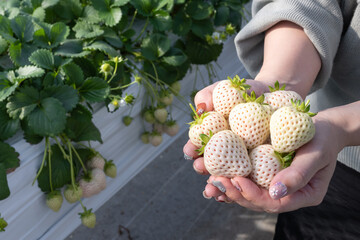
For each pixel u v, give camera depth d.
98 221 0.91
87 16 0.70
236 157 0.37
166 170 1.03
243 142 0.39
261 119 0.38
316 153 0.35
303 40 0.46
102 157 0.65
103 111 0.66
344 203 0.59
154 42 0.73
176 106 0.86
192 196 0.97
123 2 0.69
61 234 0.66
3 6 0.68
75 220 0.68
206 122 0.40
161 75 0.75
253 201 0.37
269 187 0.36
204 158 0.38
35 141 0.57
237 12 0.92
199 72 0.88
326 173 0.38
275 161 0.37
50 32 0.64
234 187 0.37
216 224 0.90
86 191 0.61
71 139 0.61
